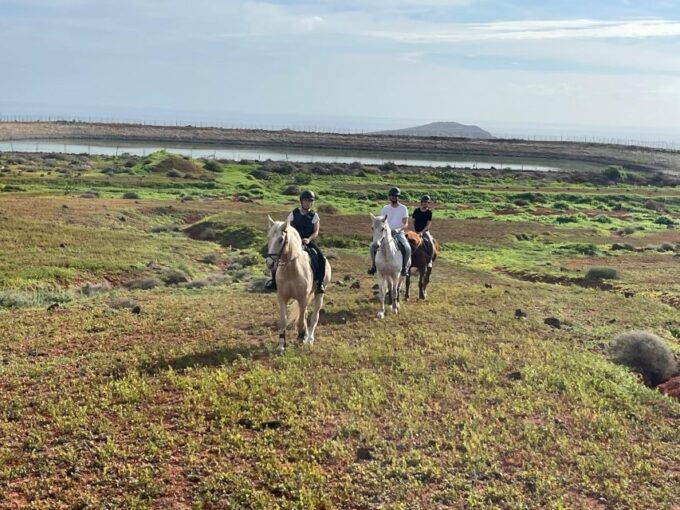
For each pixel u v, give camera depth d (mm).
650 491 6816
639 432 8398
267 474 6871
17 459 7105
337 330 13086
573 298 18188
